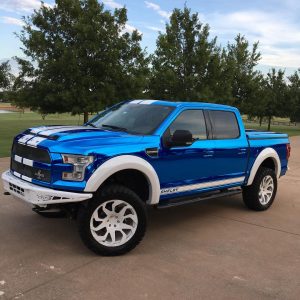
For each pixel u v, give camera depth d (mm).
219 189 6227
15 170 5137
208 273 4379
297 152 17375
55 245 4988
